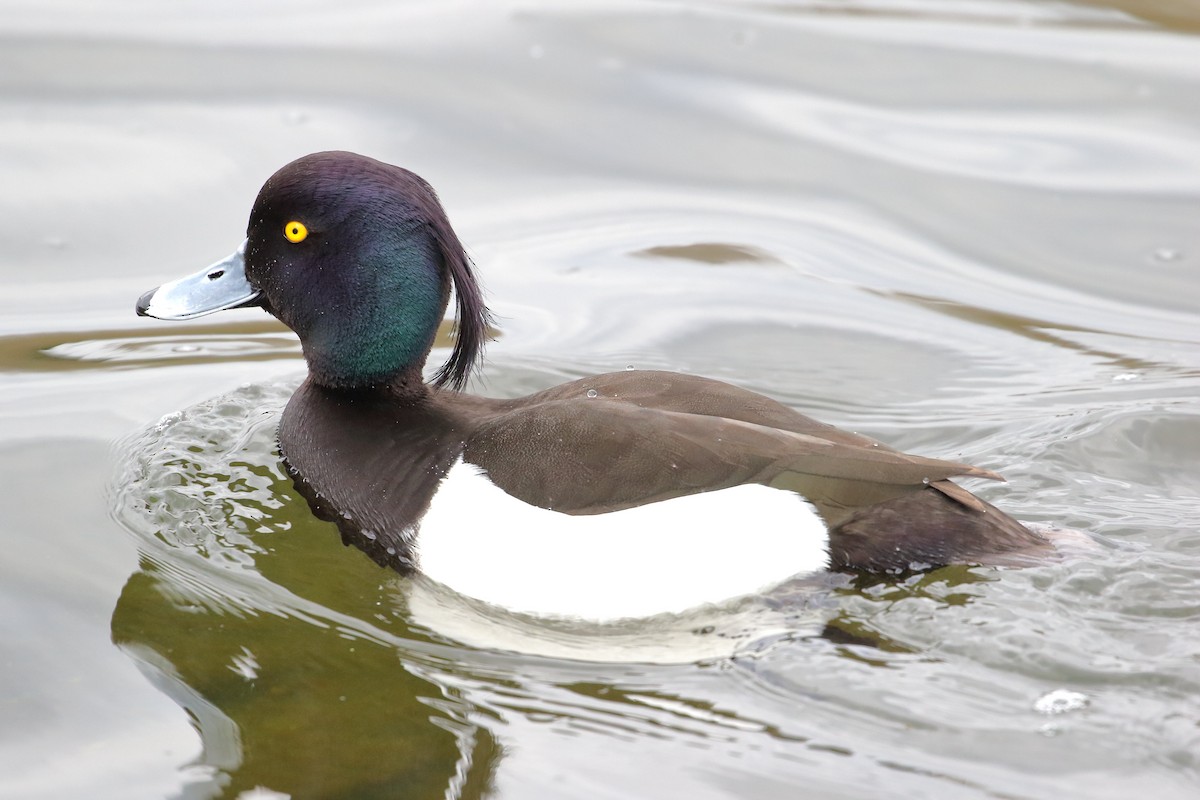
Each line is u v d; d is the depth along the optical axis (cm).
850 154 1380
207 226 1237
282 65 1488
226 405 1018
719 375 1073
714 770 660
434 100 1438
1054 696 699
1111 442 949
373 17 1603
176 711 705
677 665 740
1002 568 765
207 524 870
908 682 712
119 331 1128
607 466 761
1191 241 1248
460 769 662
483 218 1290
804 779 652
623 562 749
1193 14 1589
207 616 784
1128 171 1340
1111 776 647
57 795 645
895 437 988
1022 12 1628
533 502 765
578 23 1595
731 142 1400
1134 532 843
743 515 747
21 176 1292
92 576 820
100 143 1345
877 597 757
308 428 870
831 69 1514
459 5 1636
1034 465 925
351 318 847
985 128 1412
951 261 1239
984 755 663
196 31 1557
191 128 1370
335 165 847
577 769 662
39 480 920
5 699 710
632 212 1311
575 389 839
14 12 1570
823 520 755
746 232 1283
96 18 1572
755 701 709
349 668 741
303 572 823
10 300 1152
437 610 789
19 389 1040
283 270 860
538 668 742
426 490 803
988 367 1085
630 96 1463
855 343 1127
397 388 862
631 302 1183
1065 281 1207
